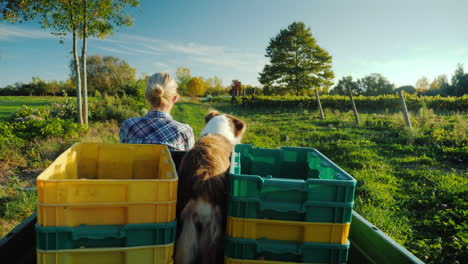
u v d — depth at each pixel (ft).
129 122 9.61
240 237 5.51
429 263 12.20
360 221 7.59
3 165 24.93
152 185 4.92
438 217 15.55
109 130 41.24
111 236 4.86
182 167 6.95
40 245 4.66
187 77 236.02
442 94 136.05
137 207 4.92
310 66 195.83
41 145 30.55
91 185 4.74
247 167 9.71
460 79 133.28
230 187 5.46
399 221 15.65
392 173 22.95
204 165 6.63
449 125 37.47
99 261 4.92
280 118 62.95
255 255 5.51
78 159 7.69
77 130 36.32
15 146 29.17
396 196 18.70
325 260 5.49
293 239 5.53
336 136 37.09
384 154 28.45
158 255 5.06
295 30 194.49
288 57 200.54
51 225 4.66
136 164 7.97
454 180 20.56
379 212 16.28
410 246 13.51
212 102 145.48
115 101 66.18
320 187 5.37
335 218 5.40
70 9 33.96
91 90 221.87
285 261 5.53
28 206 16.84
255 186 5.42
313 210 5.40
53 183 4.59
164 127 9.50
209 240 6.31
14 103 122.11
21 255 6.57
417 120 40.91
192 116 68.74
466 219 15.21
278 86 204.64
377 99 72.64
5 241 5.94
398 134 36.52
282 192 5.44
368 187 19.51
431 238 14.12
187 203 6.33
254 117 67.77
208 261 6.34
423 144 31.63
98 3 35.45
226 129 9.47
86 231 4.80
